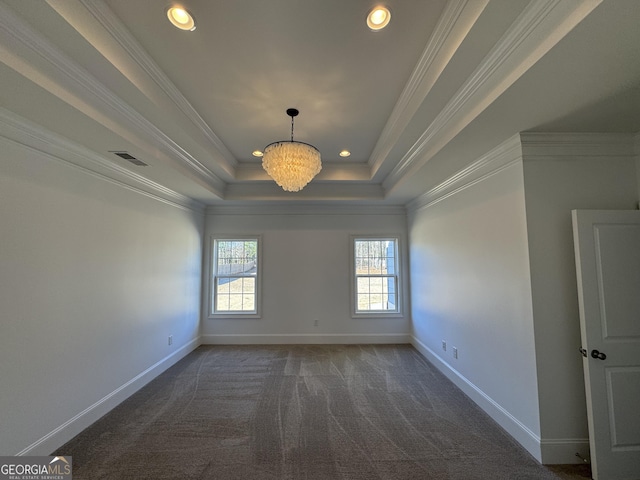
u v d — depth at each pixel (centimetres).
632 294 216
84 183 271
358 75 229
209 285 538
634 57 143
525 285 238
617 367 212
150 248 379
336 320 539
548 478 205
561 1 130
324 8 165
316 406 305
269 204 534
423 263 472
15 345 206
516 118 208
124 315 325
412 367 416
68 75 174
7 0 132
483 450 235
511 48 159
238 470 213
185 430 262
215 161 363
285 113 289
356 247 555
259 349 500
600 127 223
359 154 417
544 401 224
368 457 227
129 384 330
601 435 206
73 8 146
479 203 308
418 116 248
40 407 223
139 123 244
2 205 200
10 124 197
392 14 169
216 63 212
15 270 207
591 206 235
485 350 296
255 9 165
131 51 188
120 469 213
